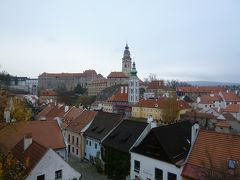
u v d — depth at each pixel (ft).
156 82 582.35
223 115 279.69
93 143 154.40
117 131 143.43
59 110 233.96
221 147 89.97
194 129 98.99
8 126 122.93
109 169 133.28
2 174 57.77
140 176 113.19
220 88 546.26
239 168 79.51
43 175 87.86
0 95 133.08
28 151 95.55
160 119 311.06
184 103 343.26
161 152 103.91
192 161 92.58
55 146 120.57
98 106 470.39
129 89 437.58
